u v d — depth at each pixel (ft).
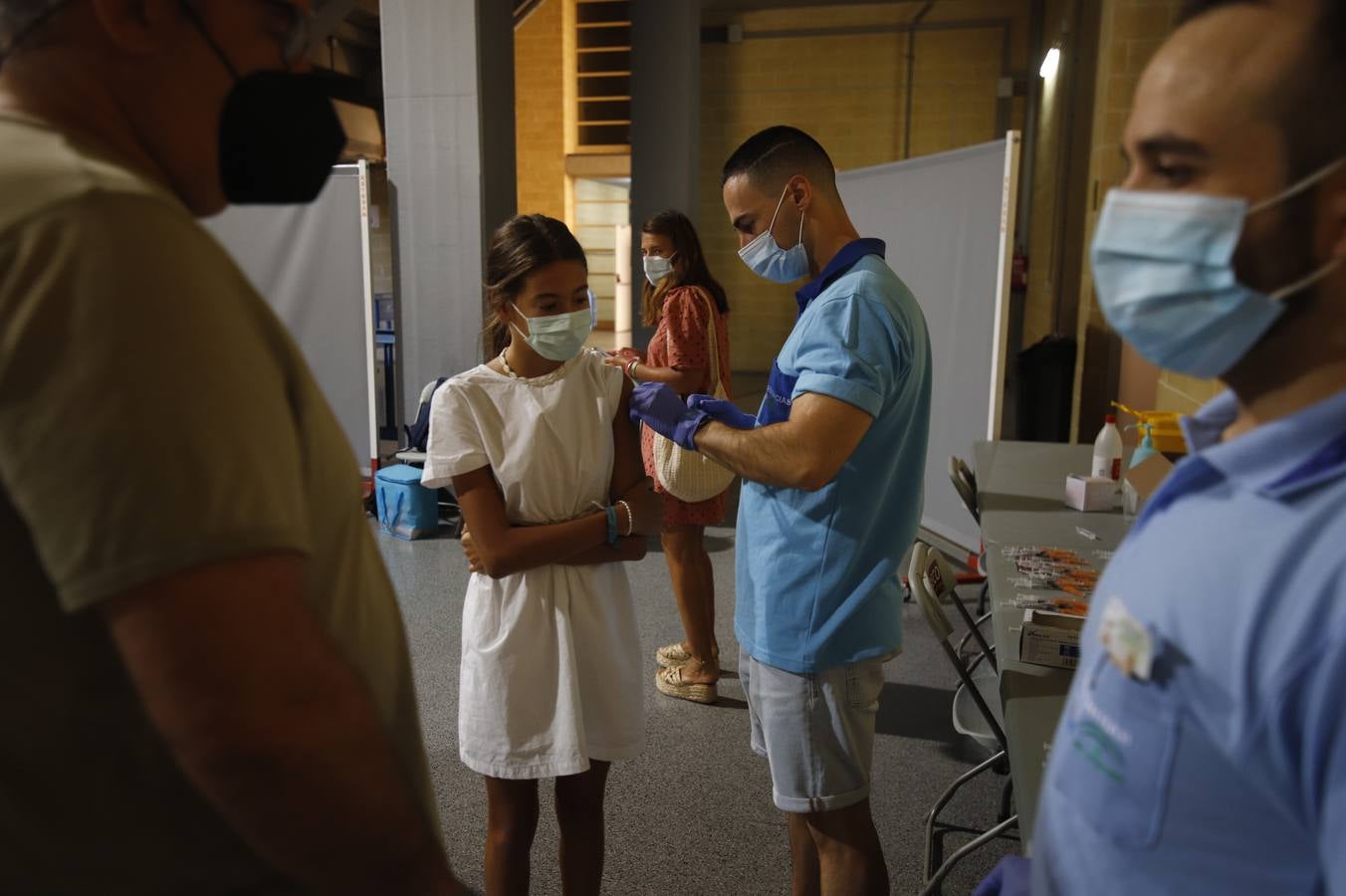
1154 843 1.73
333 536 2.13
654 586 12.82
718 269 32.68
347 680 1.81
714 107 31.71
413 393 17.76
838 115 31.17
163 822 1.91
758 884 6.74
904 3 29.32
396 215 17.20
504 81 18.12
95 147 1.76
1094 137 18.02
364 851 1.79
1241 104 1.63
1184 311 1.74
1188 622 1.67
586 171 35.99
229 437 1.65
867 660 5.01
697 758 8.48
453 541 14.85
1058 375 18.60
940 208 13.70
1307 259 1.61
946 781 8.14
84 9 1.79
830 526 4.90
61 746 1.80
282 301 16.06
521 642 5.13
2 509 1.67
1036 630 5.09
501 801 5.29
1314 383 1.67
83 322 1.53
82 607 1.57
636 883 6.75
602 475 5.33
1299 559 1.53
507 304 5.16
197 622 1.58
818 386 4.58
